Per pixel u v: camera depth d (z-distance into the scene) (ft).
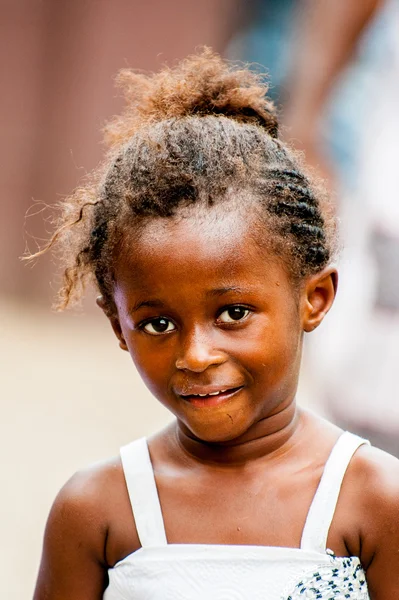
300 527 21.08
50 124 88.33
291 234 21.38
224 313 20.45
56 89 87.97
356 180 37.09
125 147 22.79
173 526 21.58
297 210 21.70
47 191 88.69
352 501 21.21
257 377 20.58
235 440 21.63
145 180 21.13
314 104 41.16
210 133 21.99
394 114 34.42
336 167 40.68
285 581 20.75
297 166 22.97
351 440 21.91
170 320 20.49
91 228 22.34
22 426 58.34
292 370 21.42
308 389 54.70
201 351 20.04
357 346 34.09
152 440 22.91
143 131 22.84
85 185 24.43
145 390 66.44
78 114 87.81
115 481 22.26
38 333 80.18
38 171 88.63
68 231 23.21
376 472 21.36
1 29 87.97
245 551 20.95
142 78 25.57
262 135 22.95
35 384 66.95
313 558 20.83
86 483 22.43
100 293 23.18
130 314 20.86
